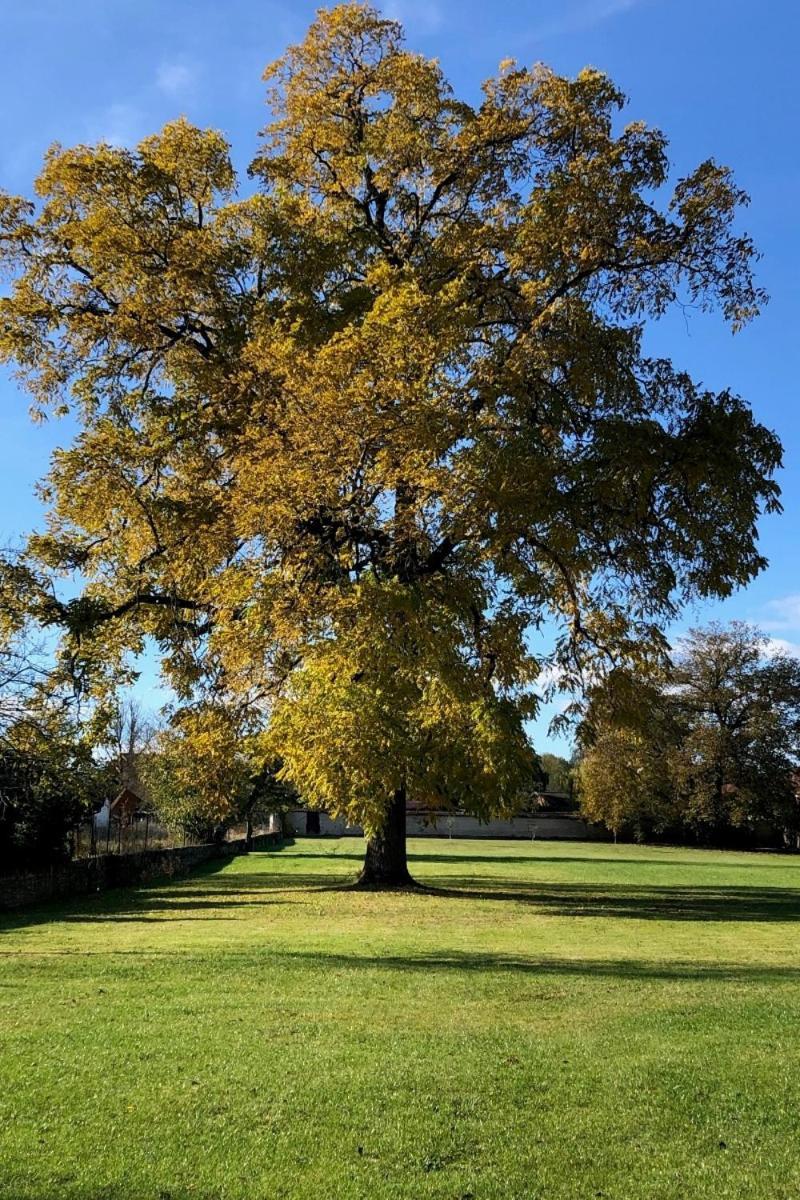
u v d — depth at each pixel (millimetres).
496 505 15805
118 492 17875
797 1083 6219
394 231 23266
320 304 20438
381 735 15953
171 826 41469
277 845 59594
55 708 18141
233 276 19703
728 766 67750
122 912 19094
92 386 19781
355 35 22188
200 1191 4434
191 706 20203
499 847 63250
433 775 17672
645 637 19531
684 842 74125
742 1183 4613
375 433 14875
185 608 20281
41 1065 6473
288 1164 4758
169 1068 6406
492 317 19266
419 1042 7230
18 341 19312
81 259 19453
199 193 19859
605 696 19297
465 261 19938
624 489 16609
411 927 16375
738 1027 7949
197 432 18531
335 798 16828
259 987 9766
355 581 16562
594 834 80812
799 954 14109
